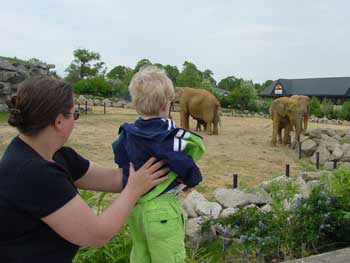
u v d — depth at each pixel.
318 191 4.76
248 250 4.14
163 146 2.31
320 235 4.51
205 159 12.90
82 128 19.14
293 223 4.42
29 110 1.77
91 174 2.33
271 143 16.91
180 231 2.47
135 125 2.47
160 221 2.38
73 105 1.88
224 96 47.72
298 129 16.06
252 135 20.44
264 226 4.35
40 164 1.74
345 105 42.56
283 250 4.21
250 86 47.72
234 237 4.56
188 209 5.60
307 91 69.81
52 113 1.78
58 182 1.75
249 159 13.32
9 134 15.74
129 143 2.39
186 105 20.66
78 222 1.76
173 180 2.39
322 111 43.12
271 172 11.34
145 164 2.23
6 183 1.72
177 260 2.45
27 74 24.62
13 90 23.94
